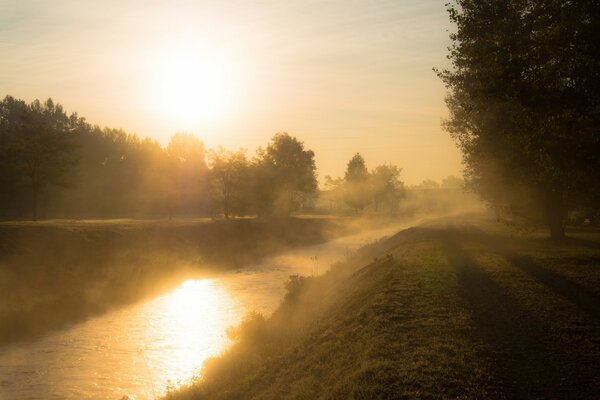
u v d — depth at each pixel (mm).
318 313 20312
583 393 8117
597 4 15609
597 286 16109
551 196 30641
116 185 91375
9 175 51531
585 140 16609
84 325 24672
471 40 19766
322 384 10711
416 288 17312
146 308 28453
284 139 91062
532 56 16969
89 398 15812
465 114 26938
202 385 14352
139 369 18281
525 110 17234
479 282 17766
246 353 16703
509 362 9609
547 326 11773
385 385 8977
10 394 16078
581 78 16312
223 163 69812
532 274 18781
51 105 117062
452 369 9344
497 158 24172
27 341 21906
